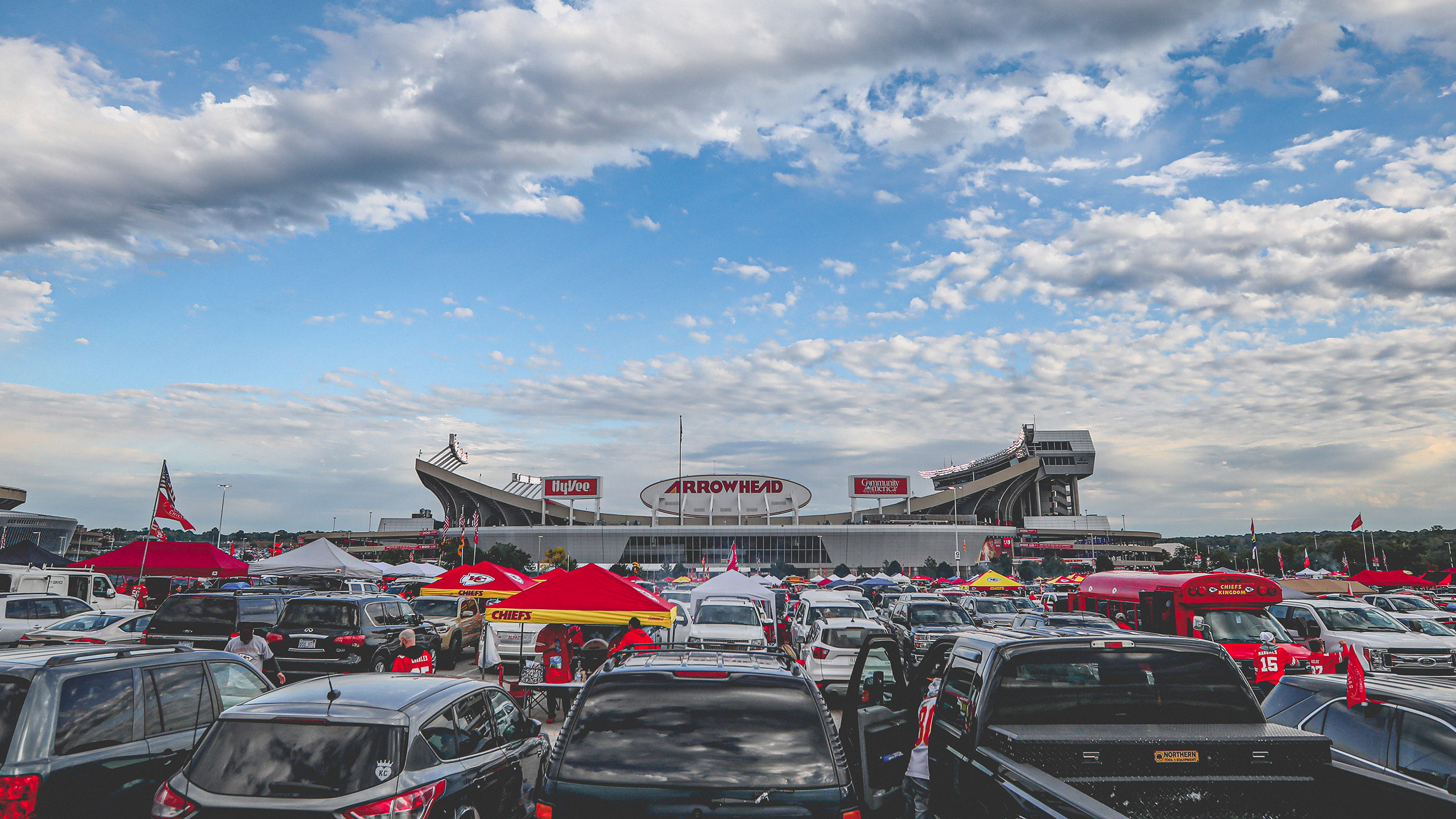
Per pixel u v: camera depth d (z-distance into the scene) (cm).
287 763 519
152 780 648
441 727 609
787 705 498
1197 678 592
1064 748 500
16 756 563
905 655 1916
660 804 446
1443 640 2100
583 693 503
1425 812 595
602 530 15700
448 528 17962
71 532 13175
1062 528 19900
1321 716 745
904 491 14162
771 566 15388
